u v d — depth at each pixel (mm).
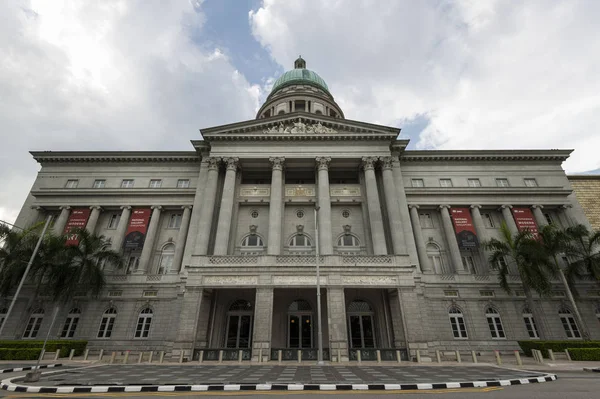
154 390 11023
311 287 24703
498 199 36781
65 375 14797
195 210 34094
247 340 27469
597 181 40719
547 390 10820
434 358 24875
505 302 31047
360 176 36750
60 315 30203
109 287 31375
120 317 30266
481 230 35312
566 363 20406
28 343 24438
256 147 36125
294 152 35938
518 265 27844
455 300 31031
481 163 39625
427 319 28266
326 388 11312
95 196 37031
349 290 28469
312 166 37312
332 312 23859
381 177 36219
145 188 37156
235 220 34125
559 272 28953
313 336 27359
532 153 39250
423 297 29297
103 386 11188
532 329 30406
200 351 22984
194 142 37438
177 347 22938
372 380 13039
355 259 26031
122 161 39781
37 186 38188
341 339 22906
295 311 28312
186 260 31391
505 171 39312
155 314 30281
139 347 28812
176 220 37156
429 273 32344
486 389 11148
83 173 39156
